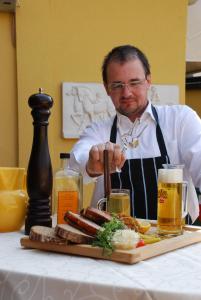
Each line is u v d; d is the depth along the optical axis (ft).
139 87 7.11
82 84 11.04
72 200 5.80
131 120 7.64
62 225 4.79
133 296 3.56
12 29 10.61
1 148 10.63
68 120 10.94
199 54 16.28
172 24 11.88
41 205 5.75
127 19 11.48
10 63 10.65
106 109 11.19
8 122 10.67
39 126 5.76
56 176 5.86
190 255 4.63
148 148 7.48
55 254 4.64
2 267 4.14
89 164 5.97
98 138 7.81
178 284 3.67
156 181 7.29
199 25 15.49
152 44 11.73
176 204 5.14
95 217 4.97
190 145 7.23
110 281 3.72
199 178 6.98
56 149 10.94
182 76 12.00
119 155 5.73
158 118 7.59
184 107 7.66
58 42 10.91
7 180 5.93
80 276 3.85
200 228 5.65
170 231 5.13
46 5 10.77
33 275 3.91
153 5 11.69
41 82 10.79
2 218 5.85
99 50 11.25
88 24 11.14
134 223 5.24
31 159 5.76
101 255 4.39
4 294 4.06
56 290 3.81
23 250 4.83
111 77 7.13
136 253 4.26
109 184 5.69
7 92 10.65
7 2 10.25
